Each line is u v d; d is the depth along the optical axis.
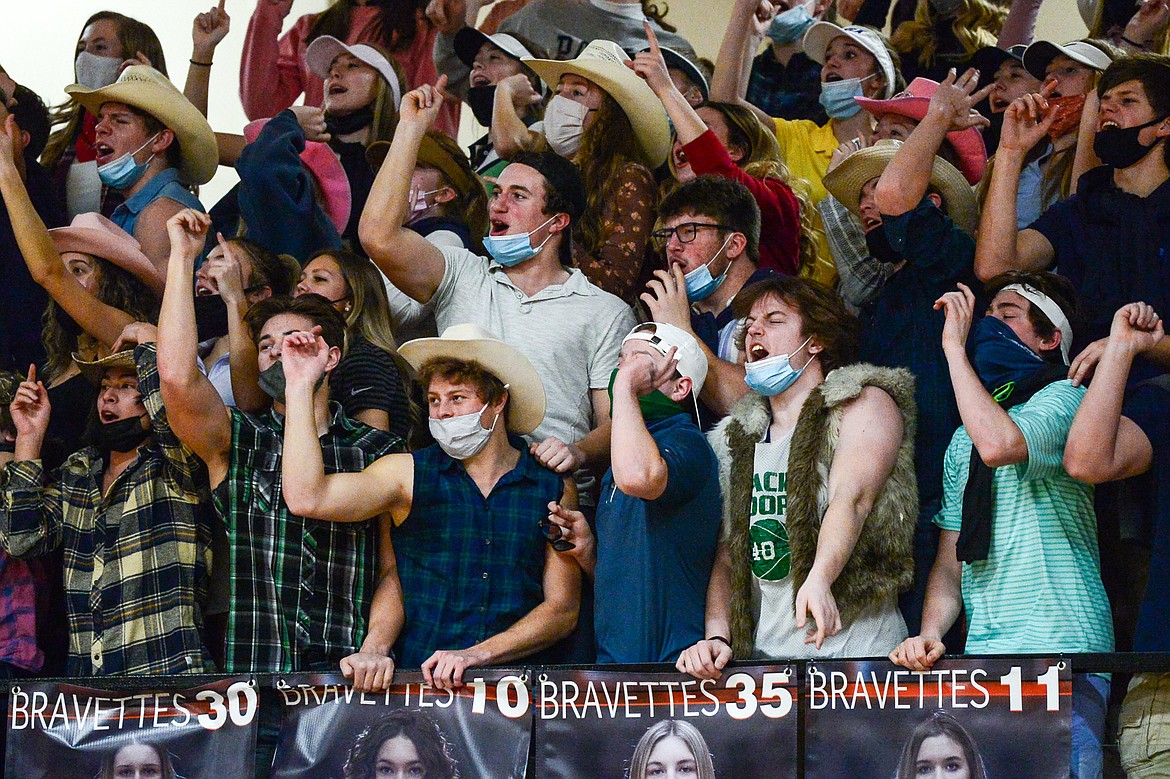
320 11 13.87
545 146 11.93
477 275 10.91
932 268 10.26
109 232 12.37
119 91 12.65
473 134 13.48
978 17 12.57
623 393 9.16
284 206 12.18
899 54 12.66
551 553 9.63
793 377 9.36
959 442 9.27
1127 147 10.47
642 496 8.92
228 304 10.98
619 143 11.69
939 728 8.48
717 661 8.77
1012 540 8.86
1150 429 8.91
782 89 12.98
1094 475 8.60
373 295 10.72
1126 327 8.66
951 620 9.01
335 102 13.24
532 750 9.07
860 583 8.80
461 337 9.87
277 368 9.80
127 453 10.33
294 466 9.25
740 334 9.64
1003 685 8.42
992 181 10.38
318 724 9.27
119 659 9.64
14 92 13.40
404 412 10.37
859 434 8.93
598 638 9.24
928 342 10.12
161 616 9.62
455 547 9.54
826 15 13.01
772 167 12.09
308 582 9.45
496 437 9.71
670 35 13.52
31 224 11.83
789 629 8.98
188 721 9.43
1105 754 8.84
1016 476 8.93
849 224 11.57
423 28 13.65
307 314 9.84
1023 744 8.34
